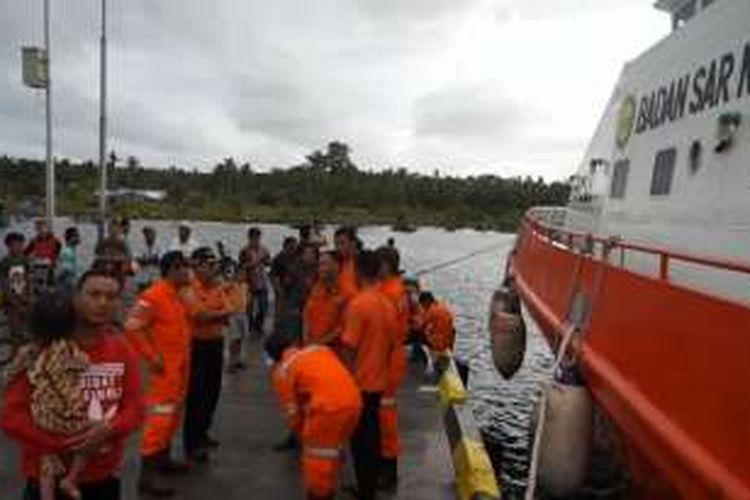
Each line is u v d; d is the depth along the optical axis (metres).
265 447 9.72
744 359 6.00
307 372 7.04
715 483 6.12
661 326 7.71
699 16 10.59
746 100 8.79
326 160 170.12
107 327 5.04
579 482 9.56
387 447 8.62
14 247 12.56
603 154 14.95
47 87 24.55
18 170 120.50
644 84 12.59
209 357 8.95
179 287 8.20
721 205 9.00
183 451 9.49
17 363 4.84
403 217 141.12
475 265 77.25
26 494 4.99
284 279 12.09
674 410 7.20
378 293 7.83
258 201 160.25
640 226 11.63
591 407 9.59
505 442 14.77
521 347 15.30
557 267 13.51
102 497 5.07
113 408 4.97
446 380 12.34
